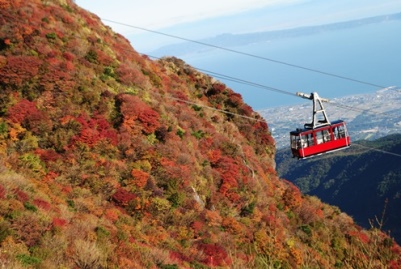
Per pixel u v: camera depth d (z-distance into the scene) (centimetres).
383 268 820
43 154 3862
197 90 7756
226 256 3416
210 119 6600
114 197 3759
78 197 3497
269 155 7556
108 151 4212
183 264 2880
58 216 2667
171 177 4266
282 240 3850
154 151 4422
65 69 4666
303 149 3347
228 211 4572
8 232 2064
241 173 5219
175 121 5262
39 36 5012
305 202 6094
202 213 4122
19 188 2783
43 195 2980
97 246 2220
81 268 1967
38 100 4288
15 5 5244
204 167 4872
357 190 16575
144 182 4022
